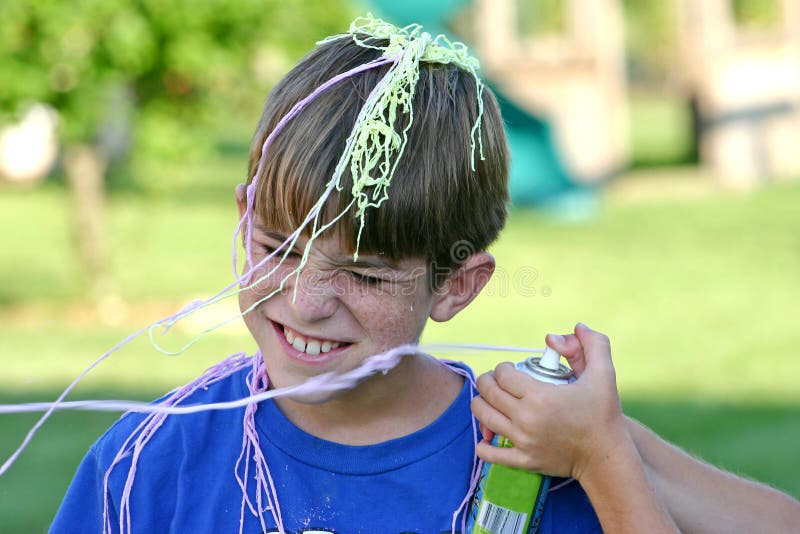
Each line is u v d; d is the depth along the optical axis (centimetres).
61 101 1287
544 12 2595
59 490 721
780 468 784
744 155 2633
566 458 267
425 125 273
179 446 296
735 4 2841
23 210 2367
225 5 1255
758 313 1396
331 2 1347
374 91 266
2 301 1441
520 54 2322
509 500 270
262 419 296
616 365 1138
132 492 290
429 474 288
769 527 295
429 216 269
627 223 2139
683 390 1029
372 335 268
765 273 1656
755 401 983
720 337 1267
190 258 1784
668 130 4259
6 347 1163
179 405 303
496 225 297
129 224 2116
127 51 1229
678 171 2802
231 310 1361
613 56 2452
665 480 298
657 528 262
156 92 1319
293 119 270
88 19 1220
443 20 2042
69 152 1420
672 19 3834
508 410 269
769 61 2655
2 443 818
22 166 2822
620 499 264
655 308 1433
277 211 265
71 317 1340
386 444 288
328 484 287
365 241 262
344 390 271
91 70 1248
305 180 260
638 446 303
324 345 270
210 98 1352
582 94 2319
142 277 1612
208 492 290
